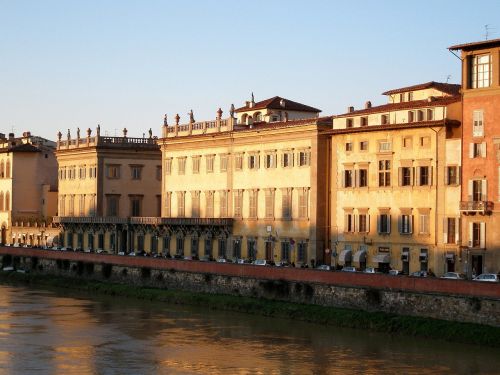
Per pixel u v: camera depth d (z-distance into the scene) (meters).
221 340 90.69
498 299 84.81
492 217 105.06
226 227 140.88
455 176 109.62
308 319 99.62
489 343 83.75
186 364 80.19
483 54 106.44
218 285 116.31
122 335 94.00
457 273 103.44
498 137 104.88
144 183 173.38
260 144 136.12
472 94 107.12
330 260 125.06
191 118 151.75
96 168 170.88
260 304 106.38
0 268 162.75
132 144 172.00
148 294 122.12
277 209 132.62
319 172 125.81
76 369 78.12
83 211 175.75
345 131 121.75
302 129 127.62
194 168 150.12
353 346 86.38
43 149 197.25
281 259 131.50
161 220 152.50
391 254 116.50
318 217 125.56
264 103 154.88
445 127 110.44
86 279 140.00
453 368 77.06
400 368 77.50
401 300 93.69
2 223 198.12
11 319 104.88
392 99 132.50
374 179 118.62
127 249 163.75
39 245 186.38
